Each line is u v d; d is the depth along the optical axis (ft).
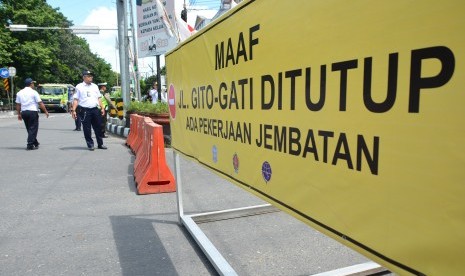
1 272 10.46
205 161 10.34
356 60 4.45
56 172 23.08
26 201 17.04
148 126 19.80
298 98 5.69
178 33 17.52
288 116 6.00
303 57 5.48
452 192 3.41
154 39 49.42
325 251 11.43
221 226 13.62
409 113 3.78
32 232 13.33
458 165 3.33
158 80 53.26
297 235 12.66
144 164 19.74
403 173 3.91
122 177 21.72
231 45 8.03
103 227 13.75
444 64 3.39
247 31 7.23
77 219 14.64
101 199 17.34
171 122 14.07
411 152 3.79
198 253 11.44
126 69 45.44
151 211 15.57
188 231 12.96
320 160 5.27
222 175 9.11
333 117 4.92
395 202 4.04
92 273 10.30
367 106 4.33
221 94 8.82
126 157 28.32
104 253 11.55
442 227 3.53
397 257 4.07
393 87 3.95
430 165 3.59
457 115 3.31
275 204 6.60
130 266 10.67
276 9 6.14
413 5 3.65
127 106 43.01
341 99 4.75
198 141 10.87
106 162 26.32
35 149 32.63
